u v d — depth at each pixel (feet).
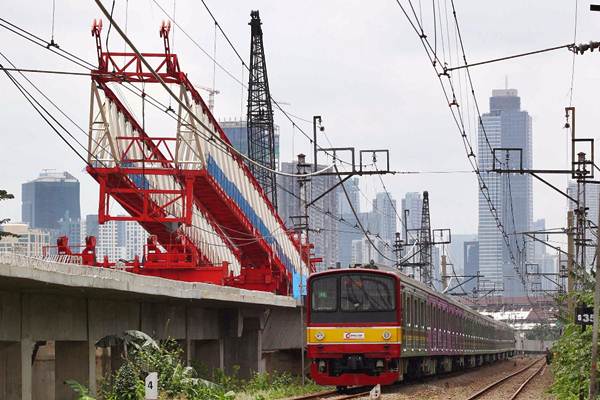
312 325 131.85
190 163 161.68
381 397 119.44
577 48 96.17
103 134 153.48
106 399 98.99
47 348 134.10
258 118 305.32
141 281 108.47
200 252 182.19
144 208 161.07
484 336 271.49
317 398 119.96
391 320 129.80
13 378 91.56
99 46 147.13
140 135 167.02
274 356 199.31
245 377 168.66
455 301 199.93
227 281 178.81
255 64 306.96
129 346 107.24
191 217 162.81
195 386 103.60
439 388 142.72
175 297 111.96
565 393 120.47
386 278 130.93
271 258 204.44
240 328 161.17
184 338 139.13
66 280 83.25
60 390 105.70
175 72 149.28
